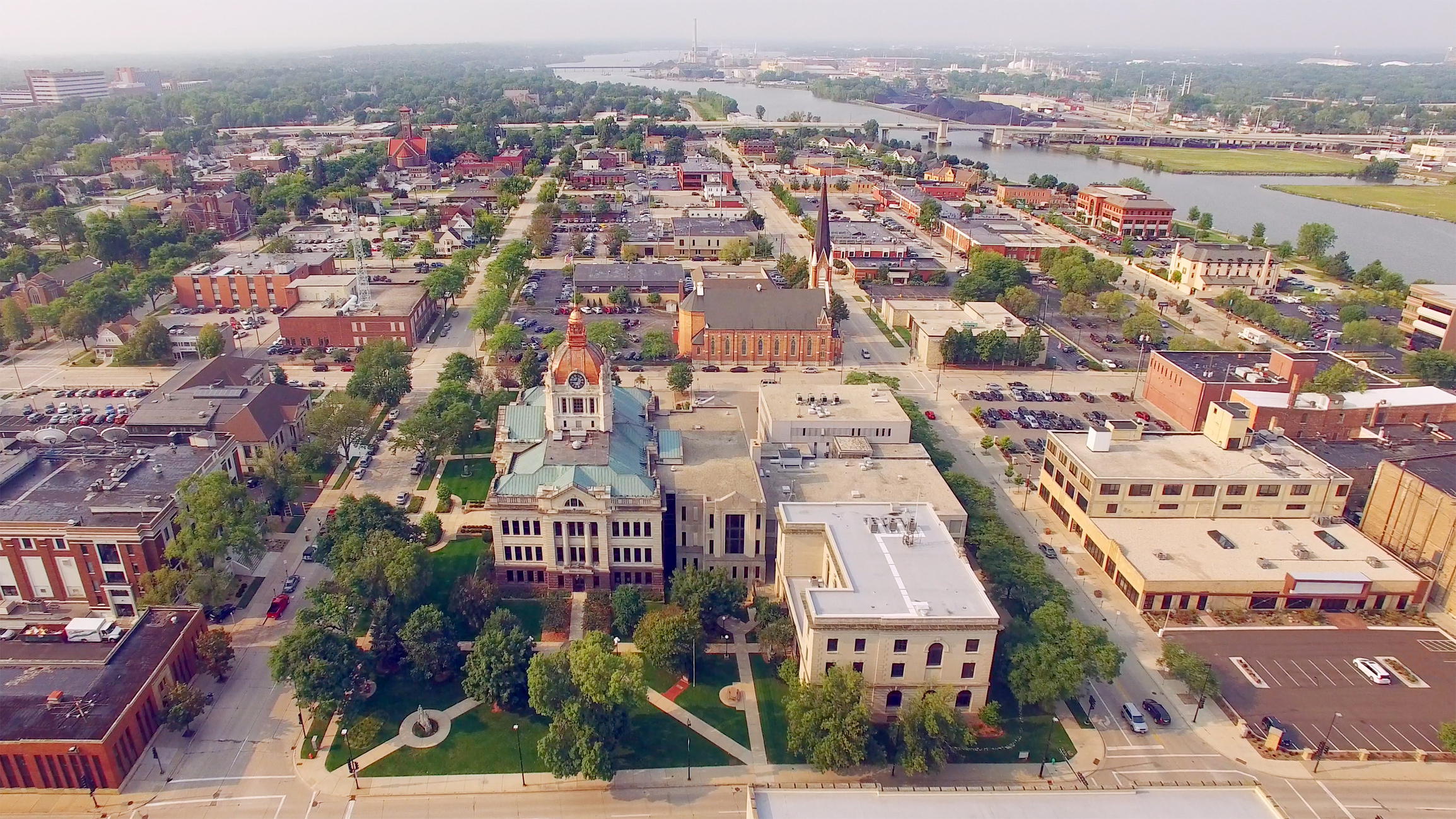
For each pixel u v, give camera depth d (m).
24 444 170.88
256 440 181.50
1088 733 119.12
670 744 116.00
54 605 141.50
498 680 116.81
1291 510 164.62
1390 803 109.12
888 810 93.19
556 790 108.75
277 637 135.12
